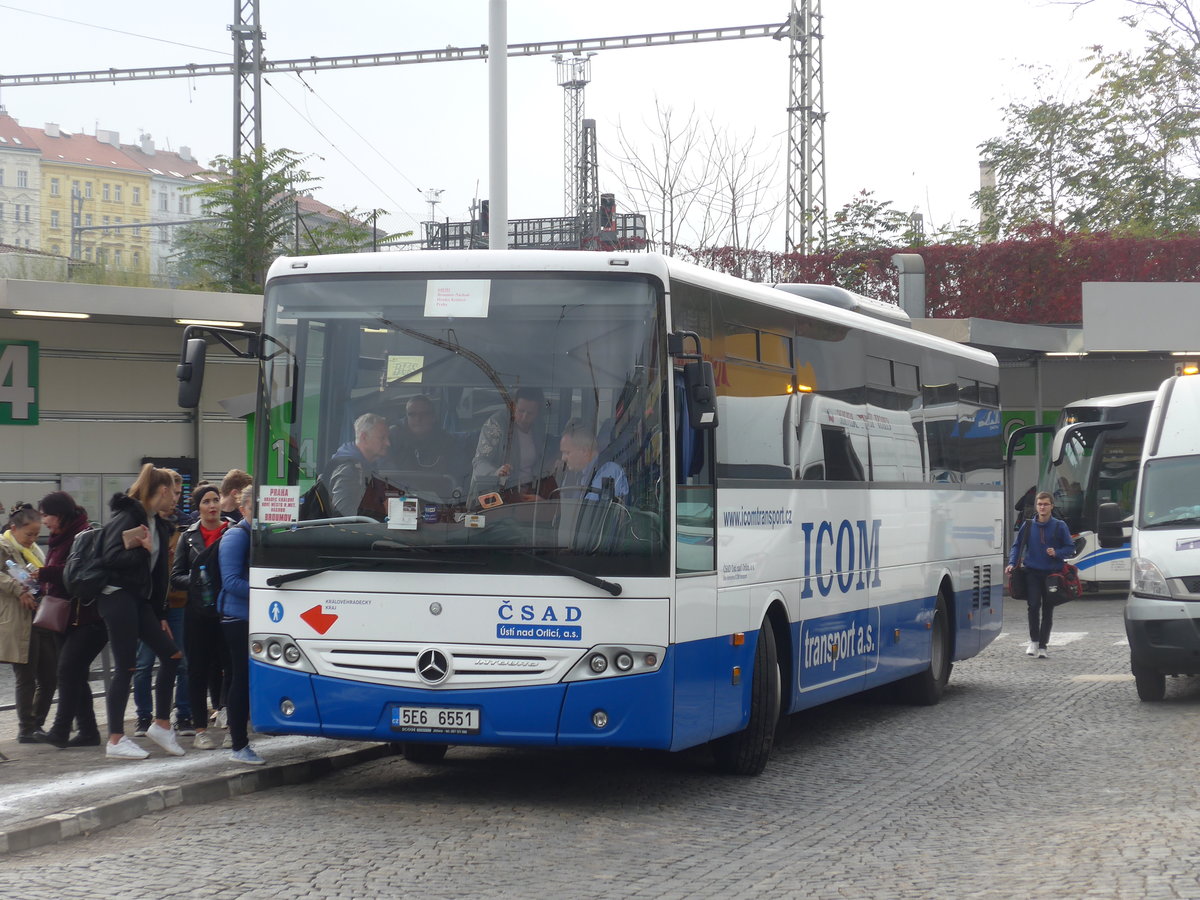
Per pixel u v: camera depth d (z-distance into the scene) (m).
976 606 16.58
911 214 40.88
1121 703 14.86
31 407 21.47
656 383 9.22
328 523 9.36
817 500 11.88
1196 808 9.26
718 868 7.79
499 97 17.09
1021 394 34.59
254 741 11.72
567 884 7.39
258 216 34.03
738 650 10.23
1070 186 50.25
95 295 20.56
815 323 12.07
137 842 8.40
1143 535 14.81
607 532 9.06
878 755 11.89
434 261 9.49
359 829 8.77
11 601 11.55
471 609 9.11
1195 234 43.44
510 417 9.23
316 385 9.54
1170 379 16.22
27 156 128.62
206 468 23.05
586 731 9.02
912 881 7.45
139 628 10.83
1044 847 8.23
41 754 10.98
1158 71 47.97
